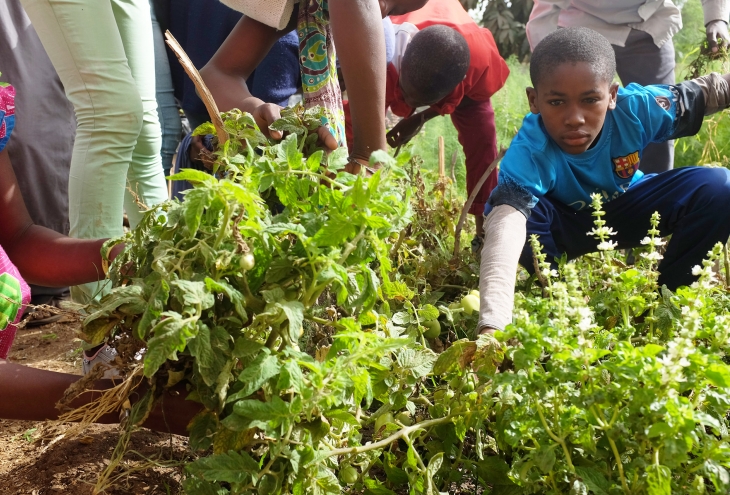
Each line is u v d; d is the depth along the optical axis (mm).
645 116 2320
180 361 1275
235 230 1175
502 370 1631
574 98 2092
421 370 1491
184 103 2818
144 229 1356
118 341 1296
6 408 1349
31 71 3066
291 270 1246
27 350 2633
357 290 1290
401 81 3045
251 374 1109
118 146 2260
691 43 5738
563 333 1243
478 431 1406
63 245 1681
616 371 1125
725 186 2209
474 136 3430
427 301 2139
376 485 1409
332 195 1287
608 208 2418
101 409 1267
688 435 1072
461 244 2920
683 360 1091
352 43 1851
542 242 2270
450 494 1588
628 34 3541
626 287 1593
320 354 1438
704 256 2273
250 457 1178
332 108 2109
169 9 2996
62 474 1643
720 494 1127
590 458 1277
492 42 3473
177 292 1155
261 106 1946
